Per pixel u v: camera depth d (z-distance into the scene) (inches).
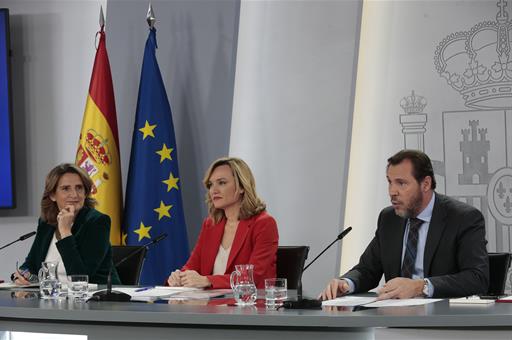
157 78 215.0
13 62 236.1
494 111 198.1
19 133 235.8
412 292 116.3
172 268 208.7
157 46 222.8
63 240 153.6
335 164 208.4
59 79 234.1
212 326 96.6
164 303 111.6
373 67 209.3
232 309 100.7
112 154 215.0
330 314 91.8
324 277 206.5
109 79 218.1
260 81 218.1
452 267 132.6
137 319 98.3
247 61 219.8
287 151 213.9
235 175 158.9
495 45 198.5
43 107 234.8
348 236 208.8
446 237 132.8
